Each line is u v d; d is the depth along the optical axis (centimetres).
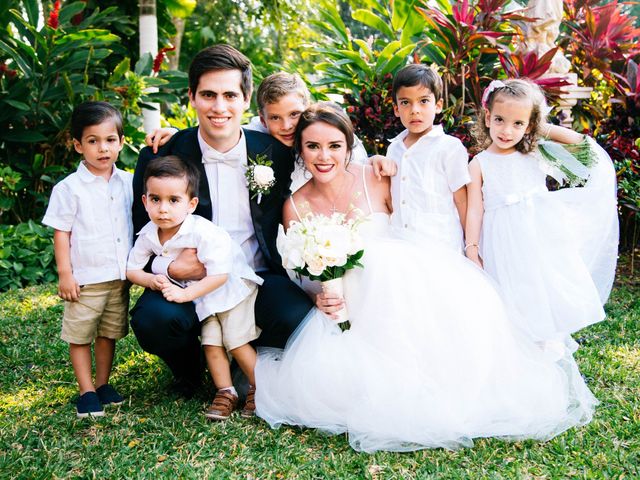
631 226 584
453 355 263
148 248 289
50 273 571
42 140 623
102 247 288
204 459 242
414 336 264
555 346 298
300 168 309
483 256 310
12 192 631
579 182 321
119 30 784
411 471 232
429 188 306
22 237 566
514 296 295
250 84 296
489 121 314
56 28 595
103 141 285
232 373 306
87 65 633
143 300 281
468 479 222
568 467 230
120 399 297
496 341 270
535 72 485
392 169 309
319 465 235
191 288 273
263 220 304
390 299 266
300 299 285
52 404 300
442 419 249
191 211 286
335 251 261
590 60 602
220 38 1273
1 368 351
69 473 235
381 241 287
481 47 501
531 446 248
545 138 315
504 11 570
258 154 303
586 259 318
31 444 256
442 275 271
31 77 612
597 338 369
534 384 268
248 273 287
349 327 274
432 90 305
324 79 570
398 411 250
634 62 581
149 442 255
